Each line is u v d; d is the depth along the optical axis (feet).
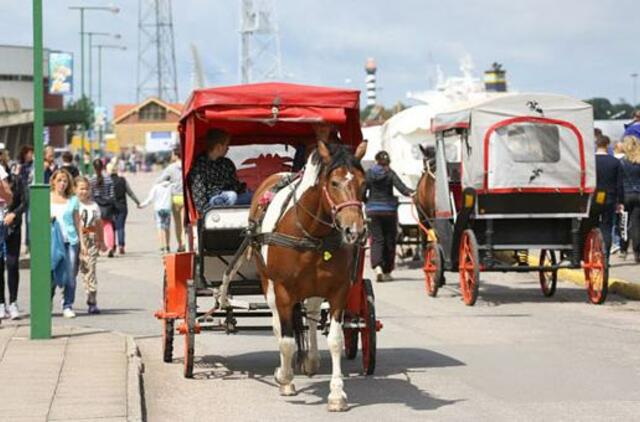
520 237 56.39
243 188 39.06
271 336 45.47
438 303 56.08
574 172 54.80
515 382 35.14
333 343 31.17
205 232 36.17
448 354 40.57
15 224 48.93
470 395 33.22
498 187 54.54
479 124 54.75
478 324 48.32
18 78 346.54
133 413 29.25
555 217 55.47
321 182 30.04
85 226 52.31
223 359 39.99
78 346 40.29
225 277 35.63
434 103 86.89
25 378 34.12
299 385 34.99
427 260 59.62
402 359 39.55
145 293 61.82
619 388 34.01
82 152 207.82
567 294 59.41
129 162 403.95
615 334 45.09
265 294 33.53
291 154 42.01
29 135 244.22
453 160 69.31
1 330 44.98
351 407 31.58
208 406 31.94
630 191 68.49
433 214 62.75
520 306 54.54
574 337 44.37
